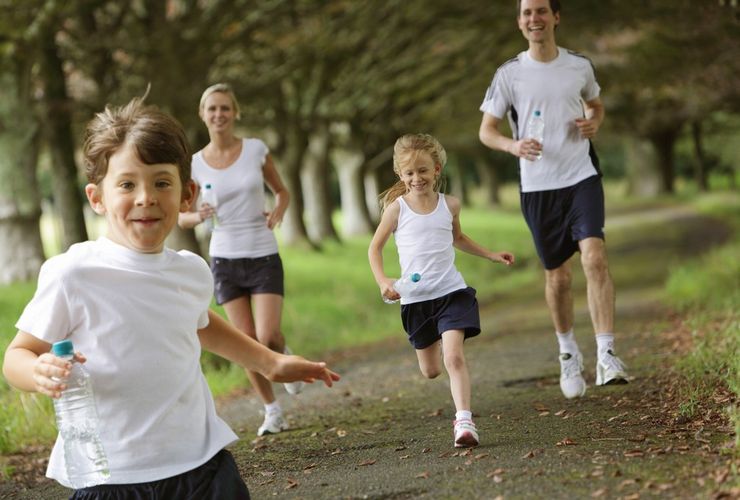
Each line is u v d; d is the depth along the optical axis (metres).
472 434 8.94
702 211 75.81
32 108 27.92
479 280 41.66
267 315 12.39
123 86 26.59
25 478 10.64
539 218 11.91
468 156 109.00
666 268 36.88
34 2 22.27
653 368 12.85
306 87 46.19
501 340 20.14
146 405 5.91
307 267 40.72
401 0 34.44
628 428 9.11
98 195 6.13
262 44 31.95
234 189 12.34
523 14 11.65
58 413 5.78
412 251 9.66
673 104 57.66
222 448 6.25
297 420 12.71
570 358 11.62
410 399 13.37
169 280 6.02
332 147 59.41
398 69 44.22
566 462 7.86
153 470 5.89
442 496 7.31
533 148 11.42
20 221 29.36
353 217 60.75
